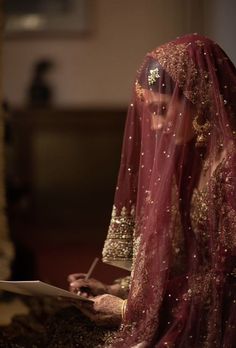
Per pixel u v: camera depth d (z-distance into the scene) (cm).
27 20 937
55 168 886
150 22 931
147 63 258
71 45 941
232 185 236
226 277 235
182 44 253
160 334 241
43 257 759
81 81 942
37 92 934
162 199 242
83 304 263
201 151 245
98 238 868
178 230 241
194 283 237
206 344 233
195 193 243
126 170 272
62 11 938
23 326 273
